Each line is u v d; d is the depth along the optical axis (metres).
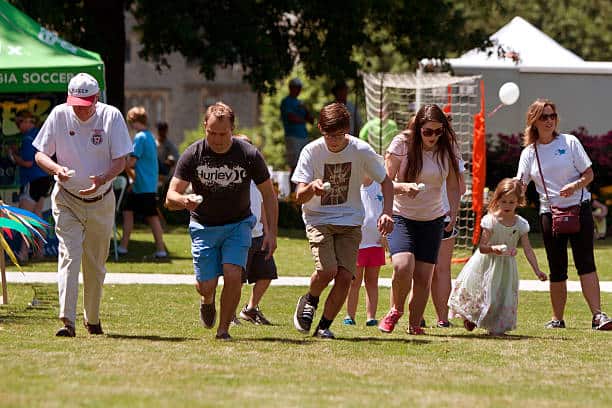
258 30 51.06
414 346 18.70
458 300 21.25
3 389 13.36
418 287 20.44
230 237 18.69
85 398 12.78
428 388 14.40
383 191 19.11
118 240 42.59
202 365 15.70
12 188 37.59
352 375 15.27
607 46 101.12
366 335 20.39
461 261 38.50
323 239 19.09
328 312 19.64
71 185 18.81
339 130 18.44
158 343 18.16
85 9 51.75
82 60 34.31
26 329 20.22
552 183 23.23
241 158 18.27
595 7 103.19
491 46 56.12
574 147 23.20
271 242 18.72
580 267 23.33
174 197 17.97
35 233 24.52
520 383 15.15
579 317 25.61
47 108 37.91
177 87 127.75
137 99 127.38
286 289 30.31
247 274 22.97
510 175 55.97
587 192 23.42
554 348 19.11
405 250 20.12
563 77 56.69
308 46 54.16
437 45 55.59
